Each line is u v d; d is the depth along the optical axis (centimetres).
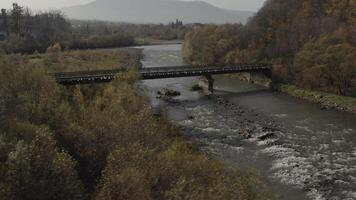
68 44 17250
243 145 5597
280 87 9625
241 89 9800
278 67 10069
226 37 13412
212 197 2523
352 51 8500
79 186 2598
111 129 3484
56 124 3600
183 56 15100
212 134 6084
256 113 7375
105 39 19975
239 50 12569
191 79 11250
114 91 5675
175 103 8169
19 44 14325
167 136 4878
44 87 4903
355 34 9412
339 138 5881
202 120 6869
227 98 8738
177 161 3136
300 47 10450
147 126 3834
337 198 4025
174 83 10575
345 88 8325
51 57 12262
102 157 3209
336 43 9256
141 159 2855
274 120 6875
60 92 5209
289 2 12875
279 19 12456
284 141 5762
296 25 11344
